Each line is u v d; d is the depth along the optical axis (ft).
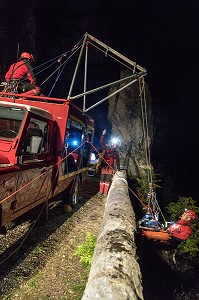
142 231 17.74
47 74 67.46
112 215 14.60
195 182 69.82
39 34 67.82
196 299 26.99
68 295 10.34
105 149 29.17
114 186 23.90
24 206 12.60
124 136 46.68
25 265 11.87
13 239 14.07
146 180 41.24
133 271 8.78
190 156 73.56
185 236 17.43
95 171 41.24
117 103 48.01
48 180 15.52
